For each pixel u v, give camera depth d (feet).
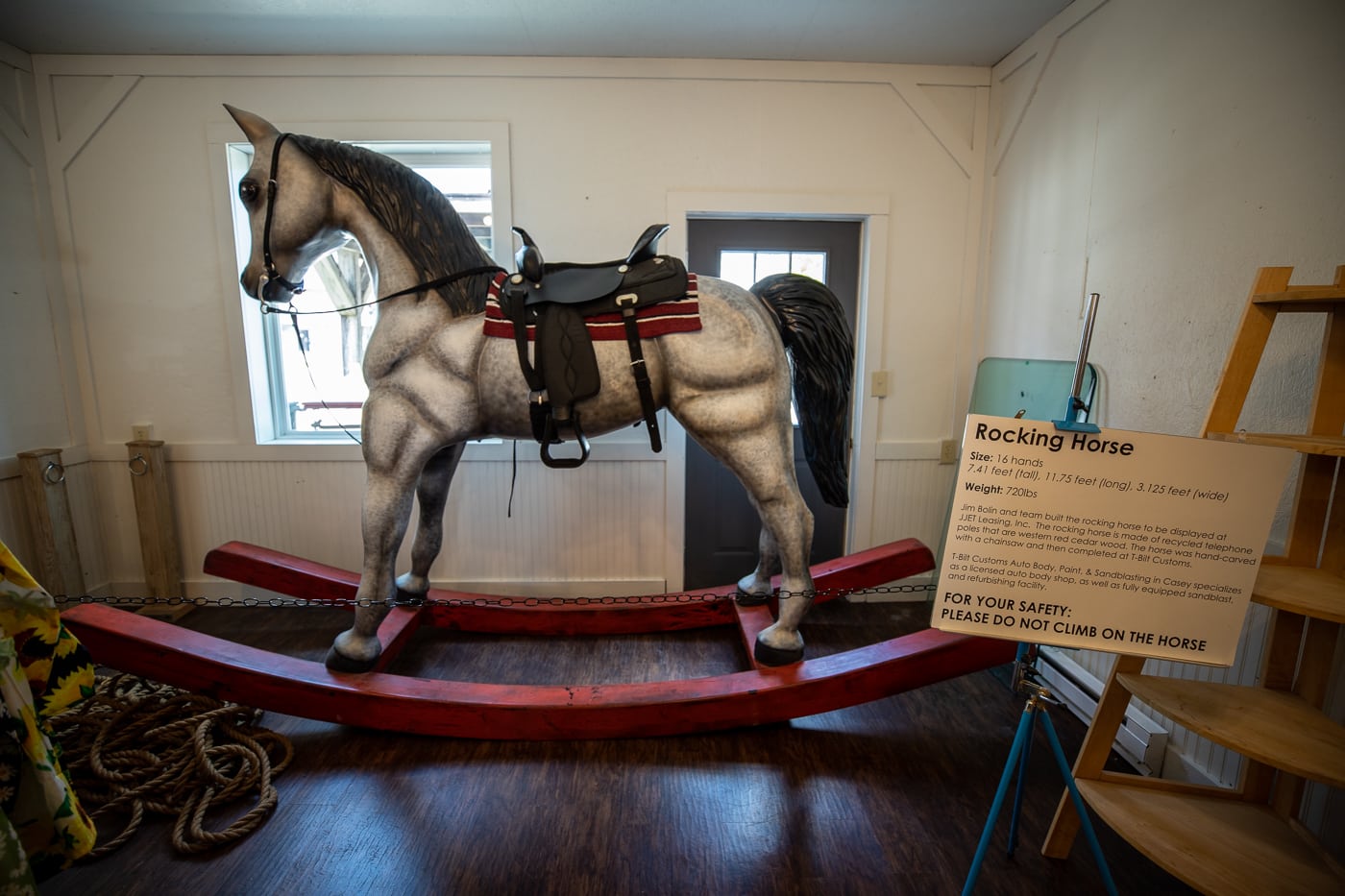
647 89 8.32
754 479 5.98
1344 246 4.29
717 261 9.03
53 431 8.41
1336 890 3.59
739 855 4.76
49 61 8.07
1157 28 5.78
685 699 5.86
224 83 8.16
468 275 6.16
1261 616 4.84
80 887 4.43
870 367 8.98
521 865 4.66
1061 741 6.12
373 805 5.25
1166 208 5.72
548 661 7.56
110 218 8.40
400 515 6.15
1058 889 4.48
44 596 3.65
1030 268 7.78
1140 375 6.05
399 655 7.65
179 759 5.54
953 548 3.78
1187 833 4.01
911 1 6.86
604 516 9.12
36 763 3.28
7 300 7.88
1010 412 7.74
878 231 8.70
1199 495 3.58
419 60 8.16
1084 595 3.72
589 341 5.74
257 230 6.06
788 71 8.31
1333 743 3.59
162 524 8.74
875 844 4.87
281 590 7.68
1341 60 4.26
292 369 9.32
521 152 8.38
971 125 8.58
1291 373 4.68
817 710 5.95
